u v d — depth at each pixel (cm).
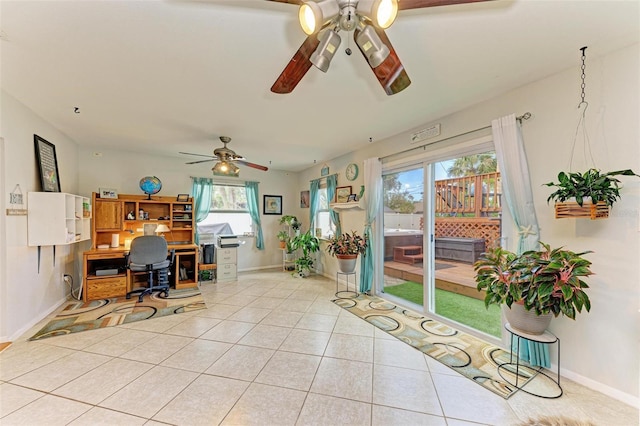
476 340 267
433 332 285
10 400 177
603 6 144
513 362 227
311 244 541
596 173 175
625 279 180
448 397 184
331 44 138
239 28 164
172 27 163
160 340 265
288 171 664
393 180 396
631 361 177
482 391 190
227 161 392
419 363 226
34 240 289
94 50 186
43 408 170
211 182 559
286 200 662
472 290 341
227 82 231
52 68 208
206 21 158
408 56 192
